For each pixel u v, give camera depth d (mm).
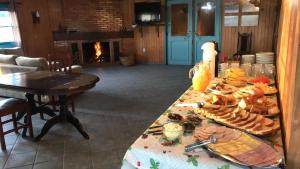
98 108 4387
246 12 7062
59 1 7797
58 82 3088
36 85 2965
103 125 3684
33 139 3295
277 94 2033
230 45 7457
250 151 1201
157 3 7844
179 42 8094
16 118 3480
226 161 1173
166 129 1391
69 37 7945
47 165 2699
